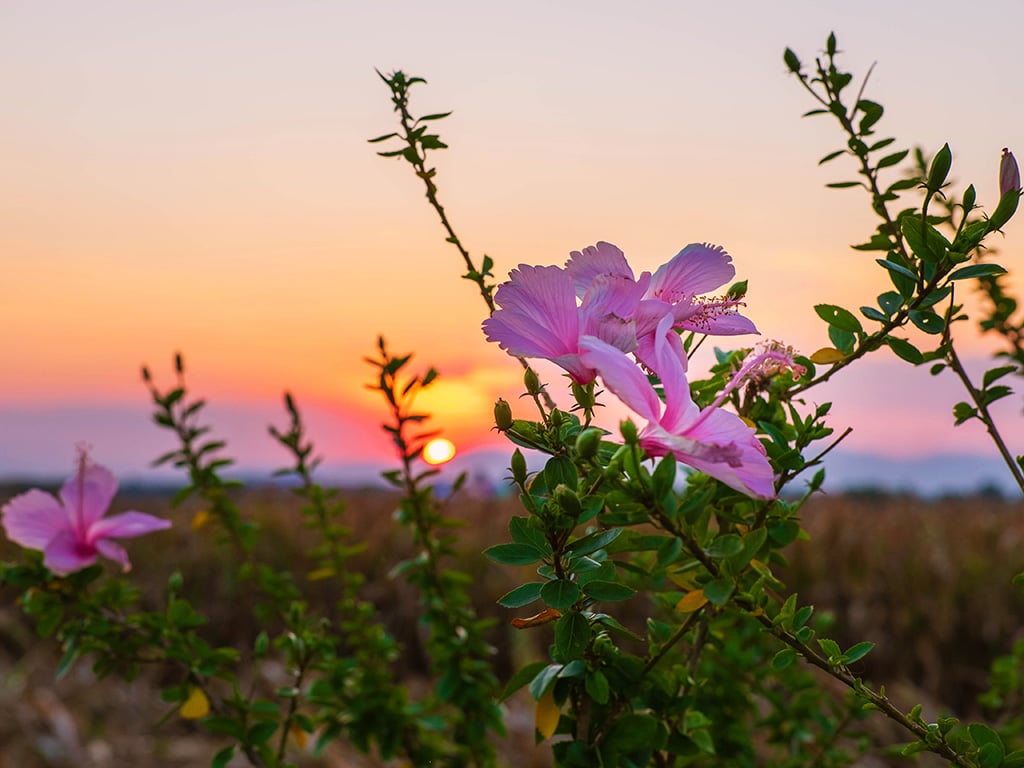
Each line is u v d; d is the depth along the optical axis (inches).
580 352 17.4
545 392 20.0
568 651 17.6
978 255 29.7
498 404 17.5
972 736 19.5
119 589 28.8
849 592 99.3
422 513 33.2
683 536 17.1
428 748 34.4
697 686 21.0
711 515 20.6
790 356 19.5
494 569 98.0
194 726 78.1
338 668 32.3
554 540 17.1
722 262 19.4
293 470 35.2
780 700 32.3
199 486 33.3
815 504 123.8
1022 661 36.4
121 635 28.7
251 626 97.0
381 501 120.2
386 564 101.5
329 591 102.2
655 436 16.5
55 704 77.4
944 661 91.7
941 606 92.0
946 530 111.9
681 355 18.4
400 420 31.7
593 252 18.9
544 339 17.6
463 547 101.2
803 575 98.8
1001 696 36.9
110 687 83.5
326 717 33.9
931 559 99.1
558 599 17.1
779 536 20.8
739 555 17.8
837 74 23.5
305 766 61.3
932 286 19.8
